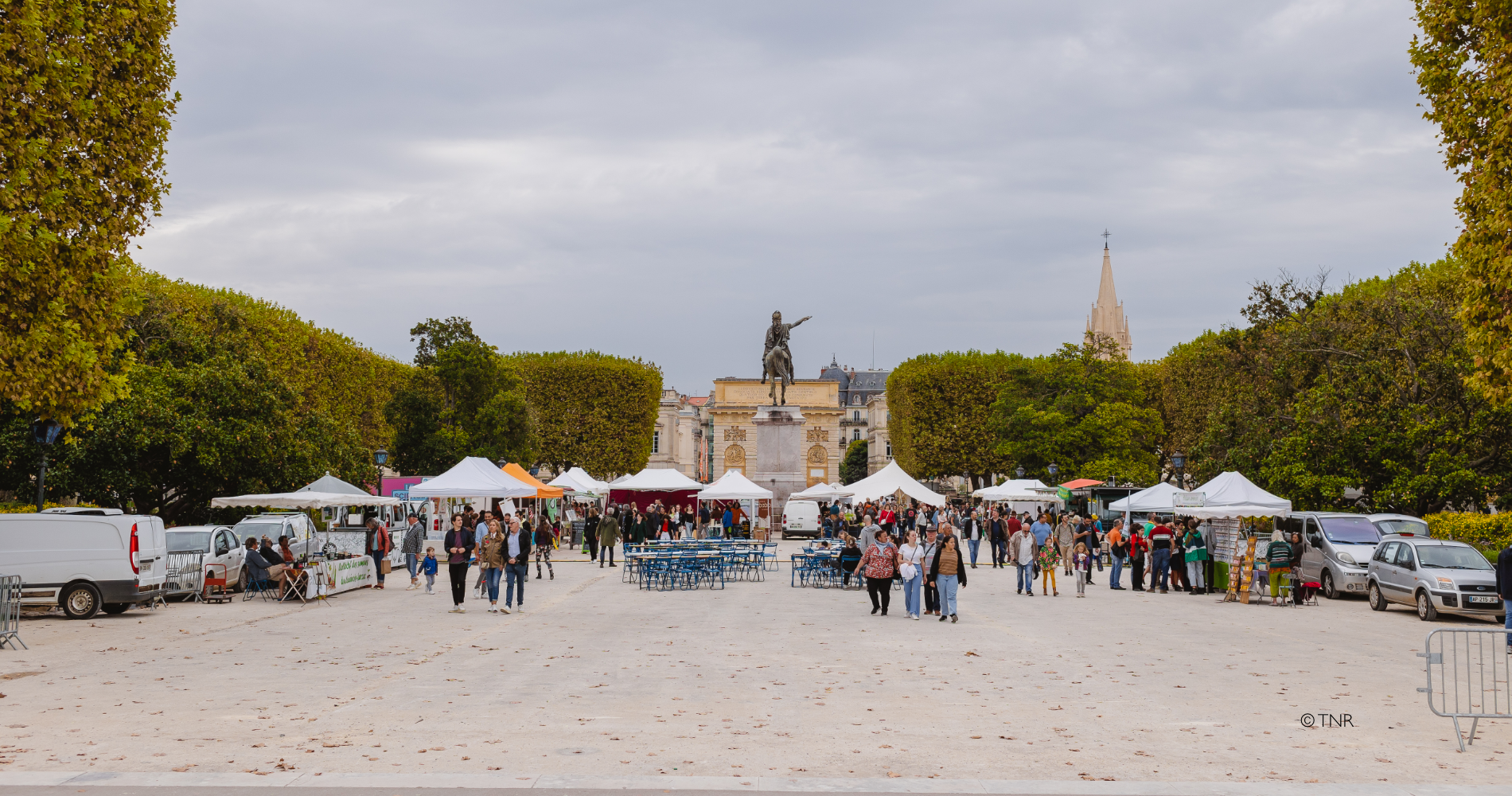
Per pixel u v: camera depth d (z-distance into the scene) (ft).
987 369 250.16
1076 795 26.71
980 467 247.91
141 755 30.66
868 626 68.03
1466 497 104.94
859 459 488.85
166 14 67.56
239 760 30.09
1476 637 63.62
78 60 59.72
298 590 86.17
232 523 129.29
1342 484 107.76
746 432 318.86
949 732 34.60
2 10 55.16
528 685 43.47
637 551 112.47
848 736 33.96
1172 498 104.94
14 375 58.54
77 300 62.64
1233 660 52.54
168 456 115.65
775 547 117.80
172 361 125.59
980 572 128.47
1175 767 30.07
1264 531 121.60
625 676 46.11
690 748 31.89
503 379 193.47
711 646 56.59
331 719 36.19
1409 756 31.78
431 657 52.42
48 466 105.91
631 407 263.08
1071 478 213.66
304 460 127.75
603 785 27.25
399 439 183.73
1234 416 135.33
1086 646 58.23
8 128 55.21
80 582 70.79
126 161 64.49
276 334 169.17
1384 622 72.84
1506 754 32.19
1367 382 111.75
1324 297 144.77
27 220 55.21
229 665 49.37
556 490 143.33
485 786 27.07
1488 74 62.49
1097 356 228.63
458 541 77.77
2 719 36.14
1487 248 62.28
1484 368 64.13
